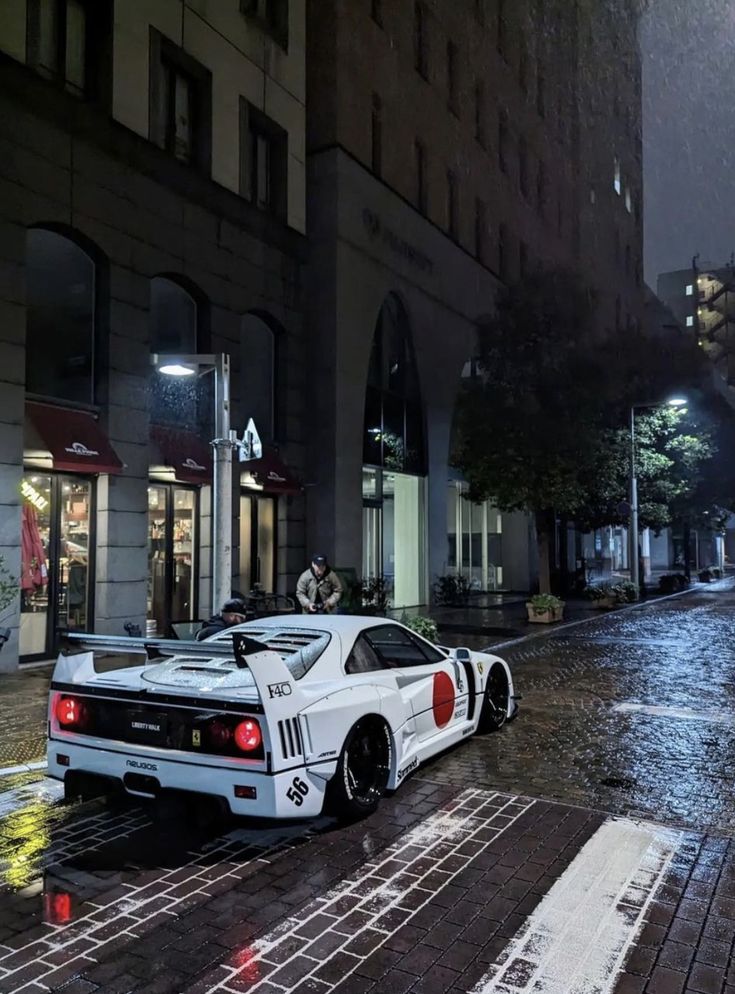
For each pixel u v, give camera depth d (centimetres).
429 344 2522
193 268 1638
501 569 3173
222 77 1738
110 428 1417
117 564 1420
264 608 1295
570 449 2064
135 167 1490
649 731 820
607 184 4506
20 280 1261
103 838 520
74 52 1436
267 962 362
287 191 1947
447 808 575
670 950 370
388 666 634
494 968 354
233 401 1736
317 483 2012
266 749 467
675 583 3488
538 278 2150
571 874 457
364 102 2186
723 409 3594
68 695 541
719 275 8975
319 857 485
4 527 1211
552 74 3725
